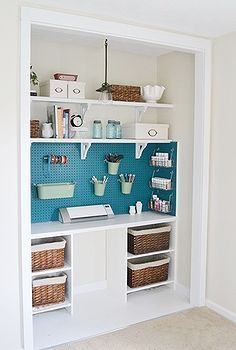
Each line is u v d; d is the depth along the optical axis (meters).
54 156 3.13
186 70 3.24
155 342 2.61
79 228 2.94
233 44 2.82
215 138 3.01
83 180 3.31
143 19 2.59
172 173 3.42
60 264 2.96
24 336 2.41
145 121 3.59
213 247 3.08
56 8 2.35
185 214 3.33
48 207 3.18
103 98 3.04
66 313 3.04
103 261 3.52
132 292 3.46
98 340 2.63
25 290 2.40
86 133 3.28
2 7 2.21
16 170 2.33
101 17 2.50
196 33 2.87
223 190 2.96
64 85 2.89
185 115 3.27
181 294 3.41
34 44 3.03
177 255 3.45
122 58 3.44
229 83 2.87
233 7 2.35
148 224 3.26
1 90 2.24
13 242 2.35
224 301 2.99
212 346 2.56
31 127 2.83
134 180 3.58
